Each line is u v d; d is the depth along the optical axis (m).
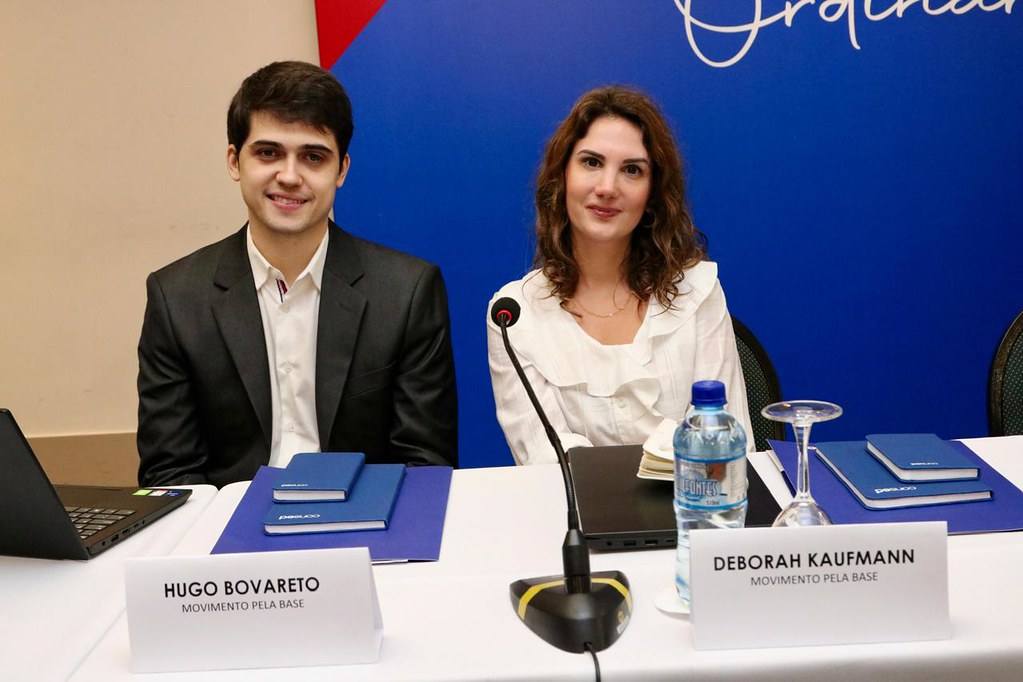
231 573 0.97
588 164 1.86
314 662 0.97
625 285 1.93
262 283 1.90
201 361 1.87
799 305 3.04
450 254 3.01
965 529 1.23
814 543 0.95
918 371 3.08
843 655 0.94
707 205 2.98
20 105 3.02
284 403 1.92
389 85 2.91
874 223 3.00
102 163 3.06
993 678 0.94
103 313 3.17
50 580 1.22
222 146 3.06
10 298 3.14
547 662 0.95
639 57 2.90
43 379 3.20
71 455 3.22
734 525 1.09
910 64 2.91
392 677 0.94
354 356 1.90
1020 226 3.01
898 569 0.95
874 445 1.46
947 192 2.98
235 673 0.97
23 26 2.97
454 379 2.02
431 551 1.23
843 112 2.93
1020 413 1.92
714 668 0.93
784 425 2.00
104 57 3.00
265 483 1.52
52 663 1.01
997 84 2.93
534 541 1.26
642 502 1.33
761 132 2.94
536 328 1.89
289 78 1.79
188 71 3.01
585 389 1.85
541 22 2.88
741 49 2.89
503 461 3.13
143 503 1.46
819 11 2.88
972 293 3.04
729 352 1.91
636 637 0.98
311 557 0.97
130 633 0.98
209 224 3.12
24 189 3.07
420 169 2.96
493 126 2.94
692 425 1.08
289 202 1.82
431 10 2.87
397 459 1.93
